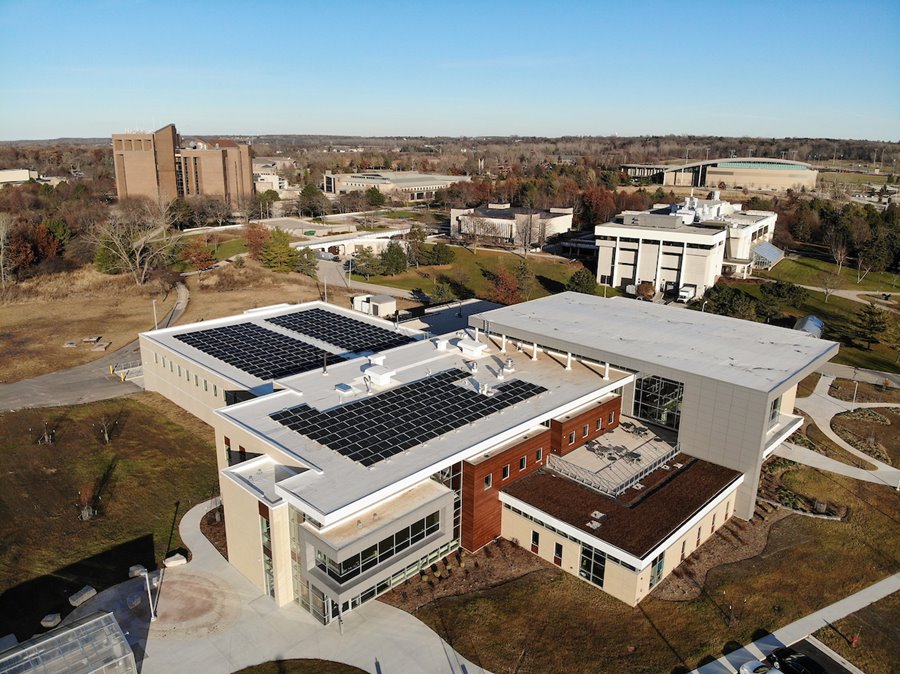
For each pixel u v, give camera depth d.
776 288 101.75
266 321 73.12
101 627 32.22
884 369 78.88
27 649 30.39
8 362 75.19
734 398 44.16
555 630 35.25
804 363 49.06
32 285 106.44
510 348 57.62
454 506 41.16
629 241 116.31
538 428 45.06
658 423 50.72
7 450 53.75
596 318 60.41
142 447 55.22
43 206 173.75
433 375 51.12
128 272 115.31
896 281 117.00
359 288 113.50
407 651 33.72
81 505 46.50
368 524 35.38
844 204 163.88
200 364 59.09
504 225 144.62
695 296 111.50
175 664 32.75
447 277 121.38
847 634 35.62
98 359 76.88
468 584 38.62
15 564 40.00
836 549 42.94
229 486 38.62
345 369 52.22
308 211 193.50
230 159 197.50
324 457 38.91
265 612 36.53
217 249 140.62
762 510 47.00
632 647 34.19
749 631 35.53
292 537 36.19
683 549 40.91
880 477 52.47
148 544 42.50
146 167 180.75
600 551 37.53
